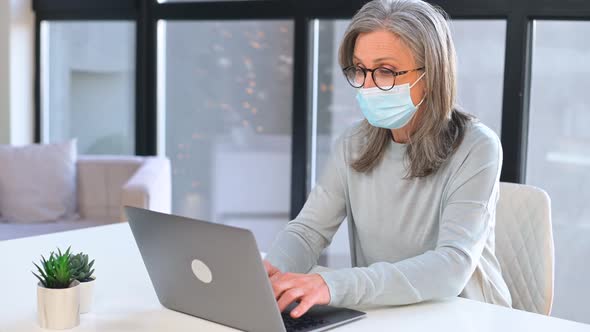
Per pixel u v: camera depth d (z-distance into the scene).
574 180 3.48
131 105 4.61
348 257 4.01
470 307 1.71
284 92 4.21
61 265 1.55
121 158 4.25
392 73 1.85
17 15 4.62
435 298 1.73
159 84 4.49
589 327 1.58
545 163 3.49
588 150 3.45
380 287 1.67
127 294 1.77
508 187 2.17
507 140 3.36
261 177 4.34
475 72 3.61
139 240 1.65
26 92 4.72
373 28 1.85
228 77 4.36
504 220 2.16
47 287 1.54
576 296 3.54
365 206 2.03
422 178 1.93
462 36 3.62
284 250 1.96
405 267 1.72
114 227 2.40
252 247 1.42
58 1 4.64
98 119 4.71
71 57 4.73
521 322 1.61
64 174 4.18
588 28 3.33
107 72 4.66
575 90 3.40
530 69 3.38
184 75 4.47
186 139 4.52
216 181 4.47
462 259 1.75
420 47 1.84
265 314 1.48
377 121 1.90
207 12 4.18
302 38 3.91
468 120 1.96
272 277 1.67
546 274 2.10
